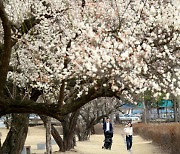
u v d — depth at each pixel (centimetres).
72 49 947
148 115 6306
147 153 2497
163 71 985
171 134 2298
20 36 1215
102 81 905
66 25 1279
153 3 1162
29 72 1286
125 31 984
